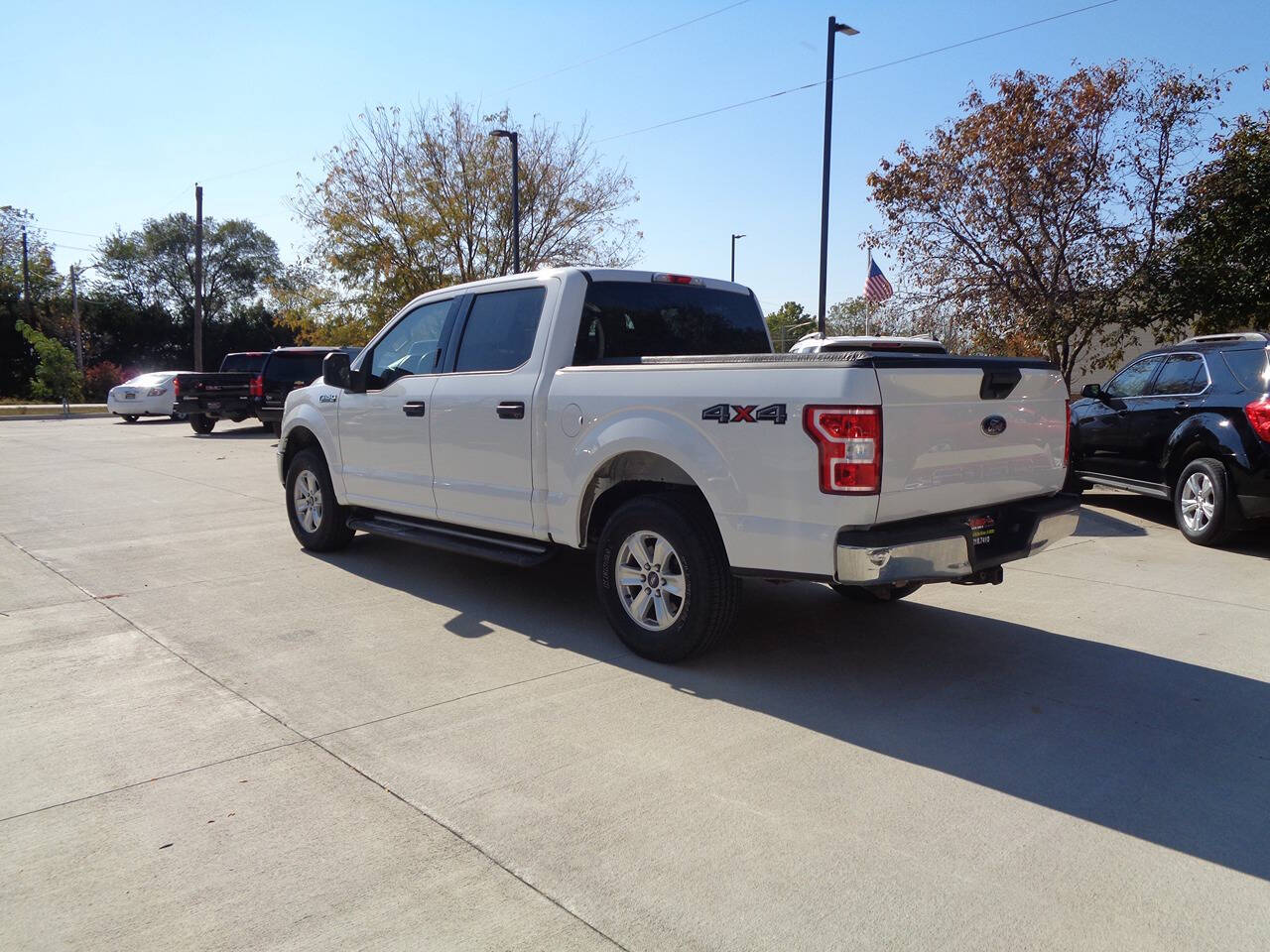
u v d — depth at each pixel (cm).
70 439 1934
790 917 259
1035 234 1475
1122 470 901
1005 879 279
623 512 478
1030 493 478
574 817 315
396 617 560
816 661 479
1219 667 474
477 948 246
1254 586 645
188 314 6075
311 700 422
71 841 299
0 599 601
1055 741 381
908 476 399
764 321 633
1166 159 1374
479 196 2864
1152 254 1381
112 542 789
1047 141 1386
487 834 304
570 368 504
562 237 2969
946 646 508
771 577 414
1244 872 284
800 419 395
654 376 456
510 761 359
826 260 1605
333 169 2827
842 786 338
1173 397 829
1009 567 705
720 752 368
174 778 344
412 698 425
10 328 4662
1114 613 577
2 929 254
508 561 529
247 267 6925
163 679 449
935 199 1490
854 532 389
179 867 284
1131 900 268
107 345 5325
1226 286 1305
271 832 305
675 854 292
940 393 412
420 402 596
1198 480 787
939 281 1559
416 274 2825
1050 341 1408
